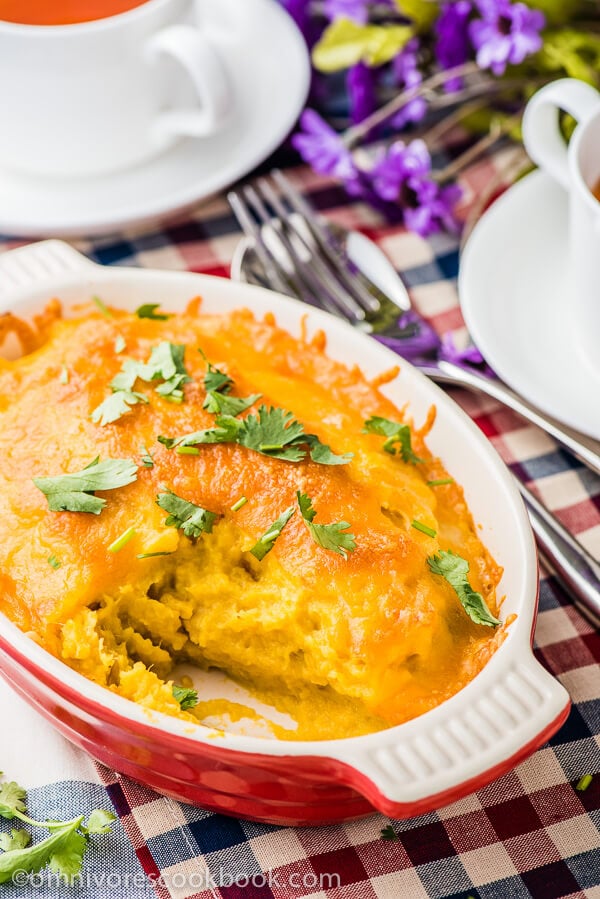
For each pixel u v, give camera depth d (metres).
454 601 0.89
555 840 0.87
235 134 1.10
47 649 0.87
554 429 0.97
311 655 0.88
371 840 0.87
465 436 0.91
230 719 0.89
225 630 0.89
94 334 0.94
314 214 1.09
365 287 1.04
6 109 1.04
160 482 0.89
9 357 0.96
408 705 0.86
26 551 0.88
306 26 1.18
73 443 0.90
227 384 0.92
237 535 0.89
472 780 0.81
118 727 0.83
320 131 1.09
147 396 0.91
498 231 1.03
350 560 0.87
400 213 1.09
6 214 1.05
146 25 1.04
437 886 0.86
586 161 0.98
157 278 0.96
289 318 0.96
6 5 1.05
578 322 0.98
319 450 0.90
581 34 1.09
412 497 0.91
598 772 0.89
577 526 0.97
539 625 0.93
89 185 1.07
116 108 1.05
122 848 0.87
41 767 0.89
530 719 0.82
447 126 1.12
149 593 0.90
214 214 1.10
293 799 0.84
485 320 0.99
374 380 0.94
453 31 1.10
